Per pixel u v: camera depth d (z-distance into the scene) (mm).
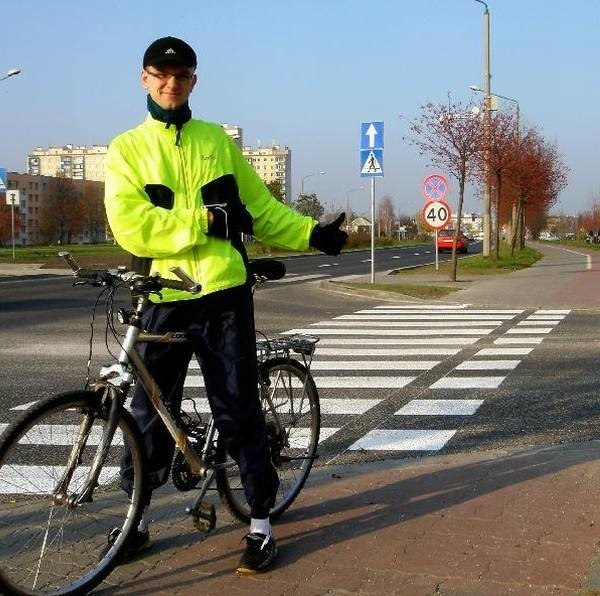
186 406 6832
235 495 3977
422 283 22484
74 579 3332
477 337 11758
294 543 3816
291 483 4359
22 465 3459
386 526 3988
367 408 7191
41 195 144500
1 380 8469
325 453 5758
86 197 126375
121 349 3514
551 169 48625
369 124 20750
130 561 3658
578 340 11320
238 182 3814
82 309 15914
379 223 116125
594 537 3770
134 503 3580
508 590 3262
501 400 7457
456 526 3951
